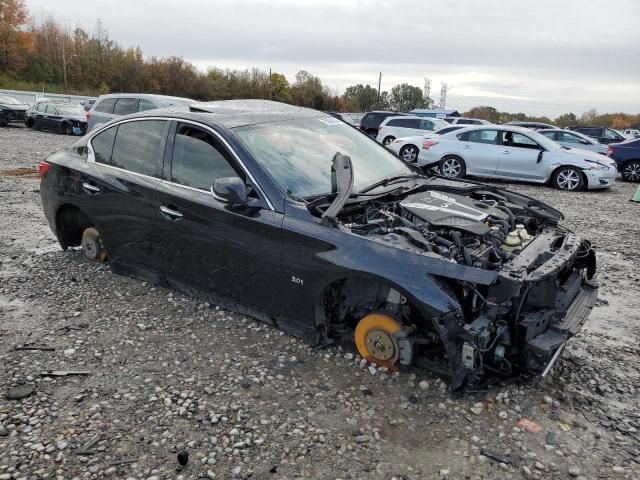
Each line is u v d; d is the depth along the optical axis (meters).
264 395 3.38
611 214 10.02
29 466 2.75
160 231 4.48
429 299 3.18
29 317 4.44
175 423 3.11
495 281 3.18
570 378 3.70
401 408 3.28
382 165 4.82
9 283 5.15
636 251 7.16
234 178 3.74
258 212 3.85
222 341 4.05
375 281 3.51
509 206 4.54
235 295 4.13
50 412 3.19
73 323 4.34
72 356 3.83
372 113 26.41
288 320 3.88
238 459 2.83
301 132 4.58
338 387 3.48
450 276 3.18
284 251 3.72
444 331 3.17
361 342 3.71
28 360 3.77
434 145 14.75
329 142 4.66
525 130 14.02
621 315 4.89
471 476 2.75
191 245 4.28
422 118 22.09
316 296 3.65
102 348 3.95
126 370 3.66
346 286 3.77
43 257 5.89
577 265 4.28
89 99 37.78
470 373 3.25
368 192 4.18
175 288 4.61
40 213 8.12
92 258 5.64
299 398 3.36
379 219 3.85
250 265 3.94
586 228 8.63
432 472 2.77
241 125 4.27
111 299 4.79
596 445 3.00
